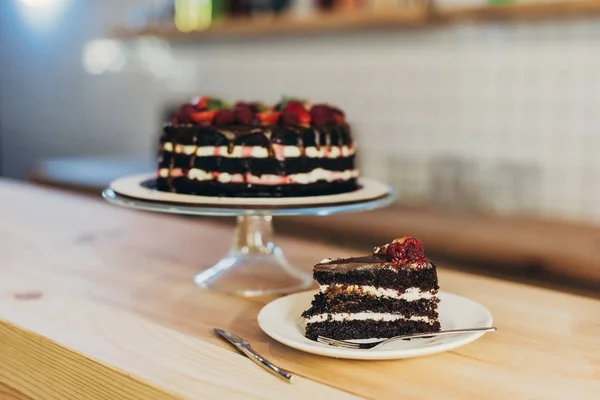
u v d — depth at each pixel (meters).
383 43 2.09
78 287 0.87
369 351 0.66
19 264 0.97
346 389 0.63
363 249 1.61
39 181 2.34
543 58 1.79
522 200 1.86
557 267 1.38
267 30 2.20
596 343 0.72
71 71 2.96
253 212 0.84
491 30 1.87
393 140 2.11
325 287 0.71
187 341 0.72
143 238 1.12
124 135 2.81
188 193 0.94
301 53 2.28
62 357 0.71
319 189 0.96
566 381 0.65
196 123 0.97
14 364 0.76
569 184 1.79
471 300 0.79
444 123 2.00
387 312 0.72
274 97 2.38
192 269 0.95
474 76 1.92
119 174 2.31
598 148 1.73
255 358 0.67
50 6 2.98
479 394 0.62
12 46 3.17
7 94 3.24
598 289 1.33
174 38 2.53
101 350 0.69
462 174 1.93
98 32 2.82
